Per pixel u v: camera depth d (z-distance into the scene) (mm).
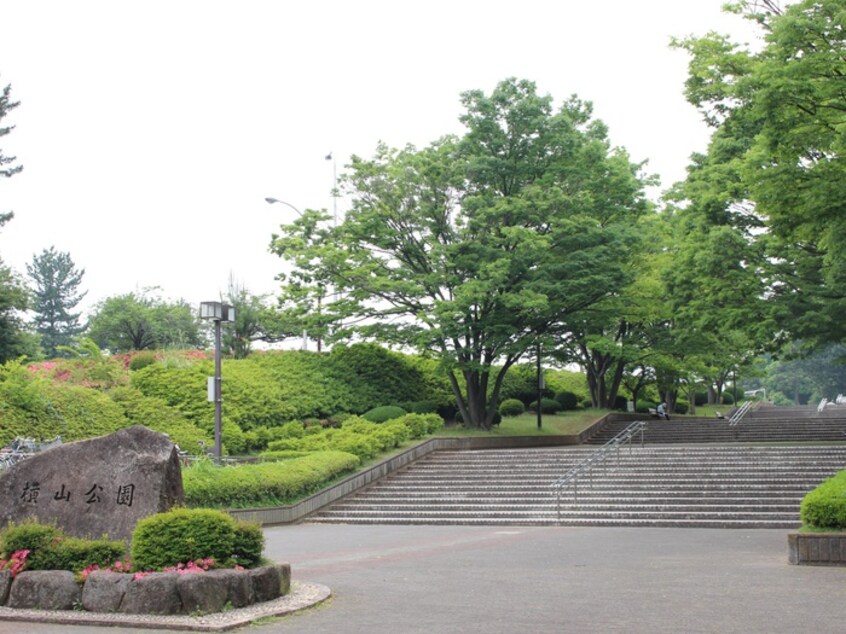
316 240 35406
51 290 80062
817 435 37188
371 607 10281
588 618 9461
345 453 27078
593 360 46344
